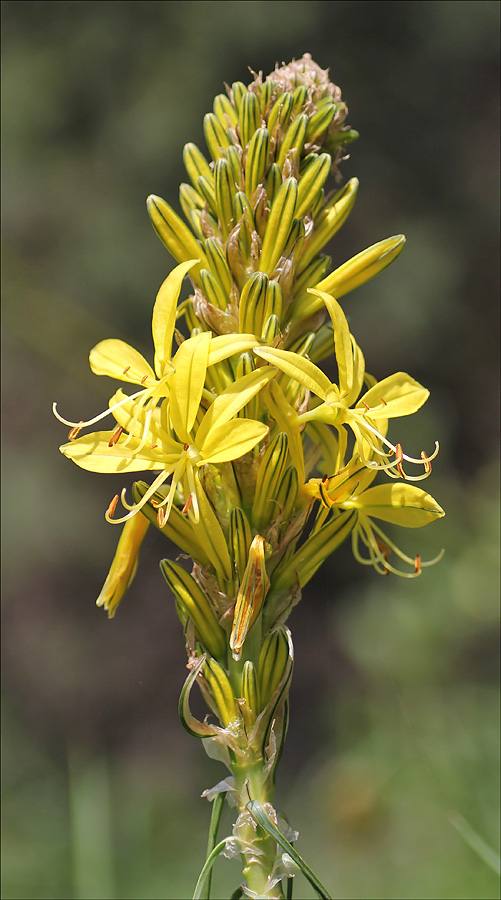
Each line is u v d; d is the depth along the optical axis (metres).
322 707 1.38
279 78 0.41
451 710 0.82
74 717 1.49
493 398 1.58
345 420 0.39
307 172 0.40
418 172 1.67
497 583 0.93
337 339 0.39
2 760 1.26
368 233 1.66
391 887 0.69
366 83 1.68
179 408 0.38
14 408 1.57
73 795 0.53
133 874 0.84
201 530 0.39
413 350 1.59
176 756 1.38
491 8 1.62
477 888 0.62
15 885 0.78
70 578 1.54
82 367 1.56
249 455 0.39
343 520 0.40
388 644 0.93
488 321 1.61
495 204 1.64
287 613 0.40
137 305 1.56
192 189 0.42
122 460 0.39
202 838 0.94
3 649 1.51
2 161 1.59
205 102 1.58
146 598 1.56
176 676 1.52
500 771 0.70
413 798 0.74
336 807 0.77
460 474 1.57
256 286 0.39
